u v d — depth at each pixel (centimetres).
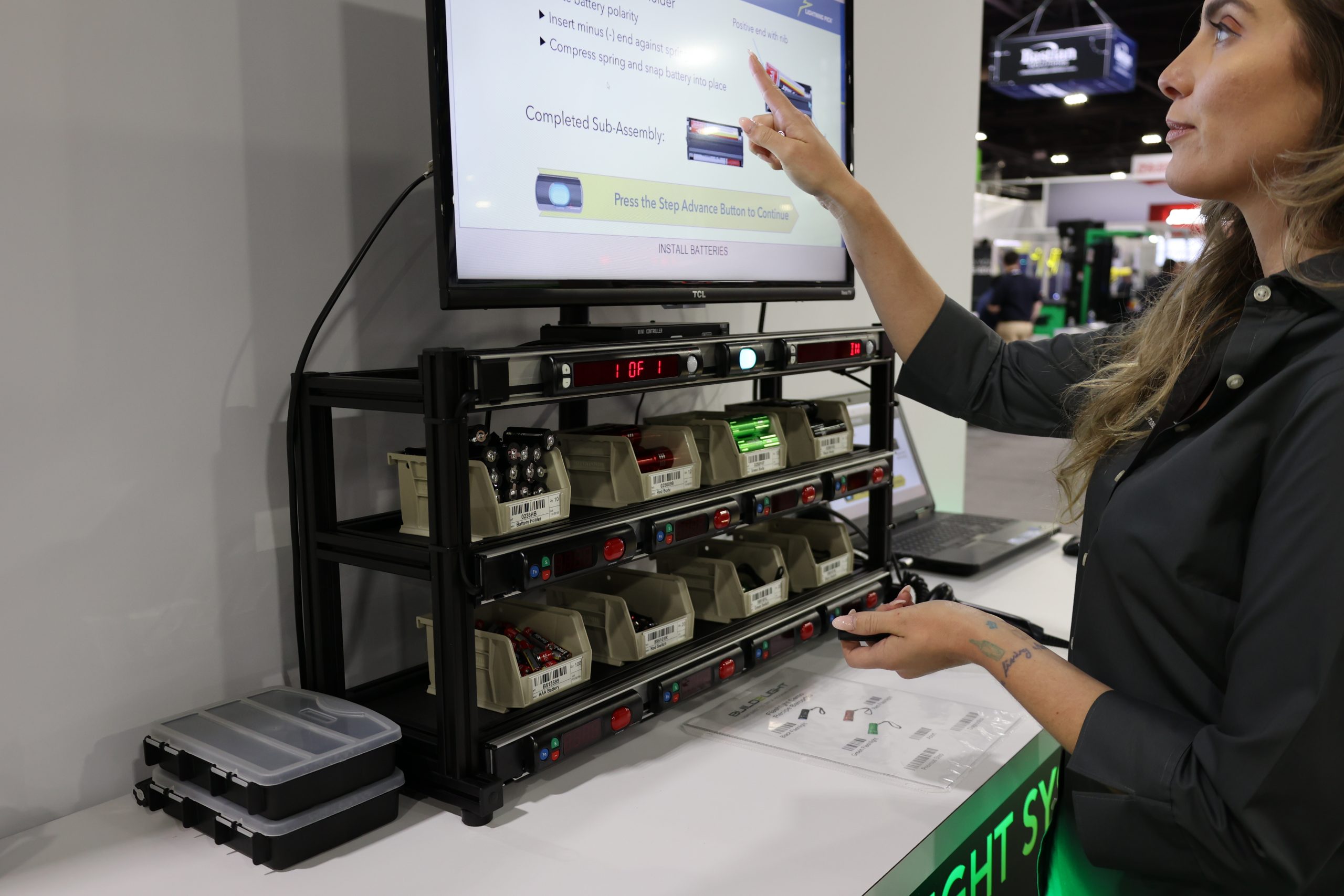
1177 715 68
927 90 240
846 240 109
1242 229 81
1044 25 920
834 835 90
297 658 114
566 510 102
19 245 88
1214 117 68
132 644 99
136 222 96
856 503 205
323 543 104
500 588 92
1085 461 86
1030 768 111
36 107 89
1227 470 68
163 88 97
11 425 89
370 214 117
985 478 706
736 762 105
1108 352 99
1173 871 66
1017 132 1385
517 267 104
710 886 82
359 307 117
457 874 84
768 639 125
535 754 95
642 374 103
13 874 84
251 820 85
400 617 124
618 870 84
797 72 142
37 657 93
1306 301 67
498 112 100
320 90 111
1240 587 69
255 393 107
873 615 85
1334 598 56
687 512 111
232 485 106
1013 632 78
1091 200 1594
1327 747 56
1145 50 996
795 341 123
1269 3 65
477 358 87
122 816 95
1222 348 76
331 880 83
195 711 100
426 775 96
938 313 107
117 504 97
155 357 99
